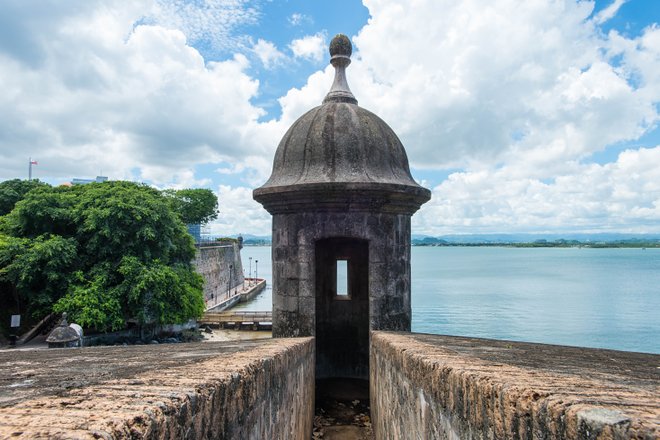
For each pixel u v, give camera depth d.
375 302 7.66
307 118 8.59
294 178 7.89
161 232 28.08
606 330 40.06
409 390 3.86
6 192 37.84
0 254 24.22
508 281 86.75
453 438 2.61
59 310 23.78
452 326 41.41
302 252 7.77
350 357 10.77
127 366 3.11
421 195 7.85
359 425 7.95
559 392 1.72
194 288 30.61
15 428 1.33
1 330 24.88
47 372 2.87
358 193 7.37
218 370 2.69
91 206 26.80
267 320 38.72
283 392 4.37
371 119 8.53
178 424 1.75
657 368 3.21
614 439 1.23
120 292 25.19
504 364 2.84
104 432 1.30
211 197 67.88
